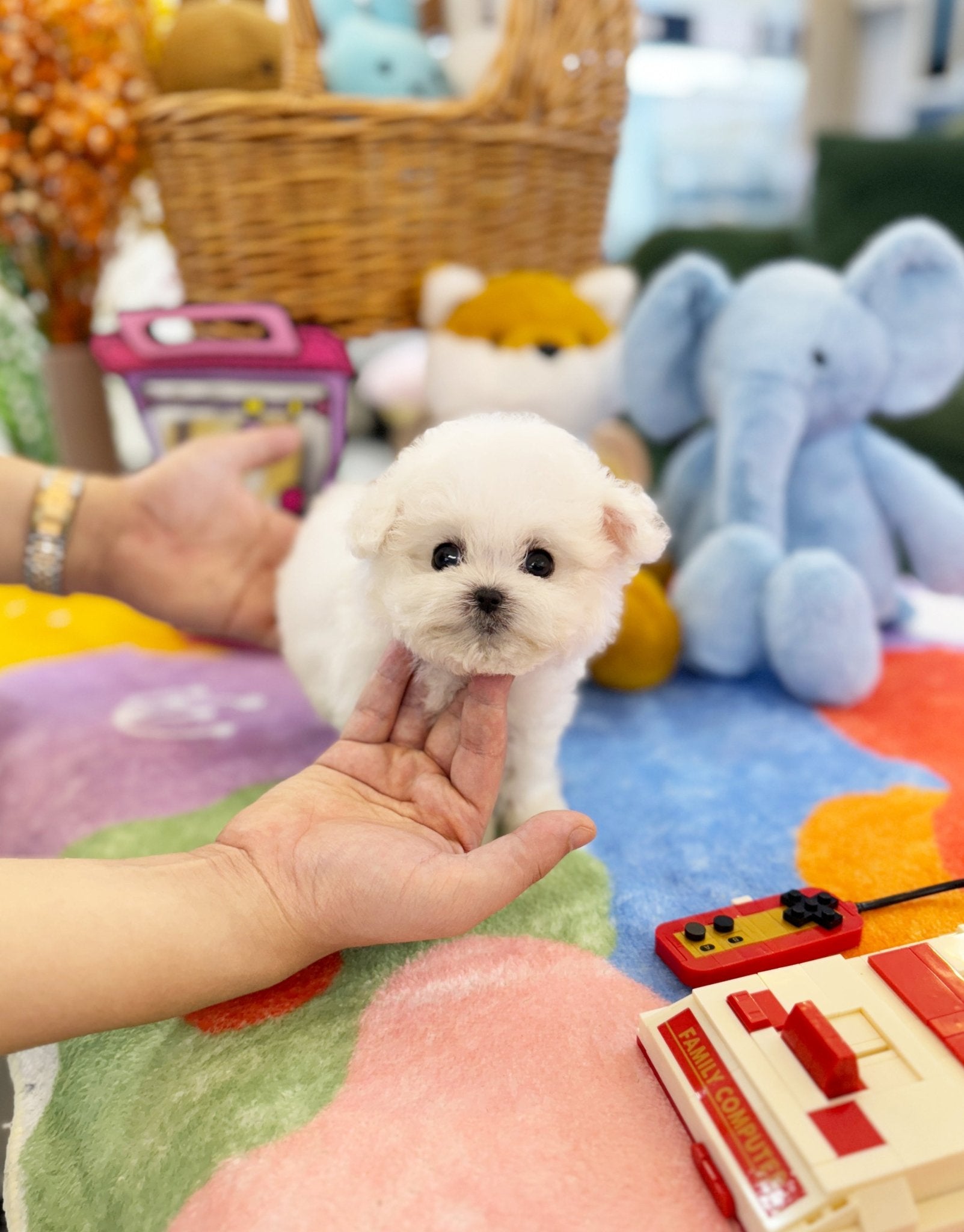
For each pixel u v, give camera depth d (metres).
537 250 1.29
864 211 1.74
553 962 0.62
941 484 1.19
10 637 1.33
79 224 1.39
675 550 1.31
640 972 0.61
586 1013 0.57
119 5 1.25
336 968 0.62
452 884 0.55
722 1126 0.45
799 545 1.18
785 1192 0.41
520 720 0.73
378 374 2.29
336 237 1.15
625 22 1.24
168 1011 0.52
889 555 1.21
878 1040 0.49
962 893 0.69
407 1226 0.43
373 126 1.09
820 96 2.54
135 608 1.10
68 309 1.52
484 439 0.64
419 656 0.65
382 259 1.17
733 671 1.13
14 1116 0.59
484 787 0.65
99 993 0.49
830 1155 0.42
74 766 0.95
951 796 0.83
